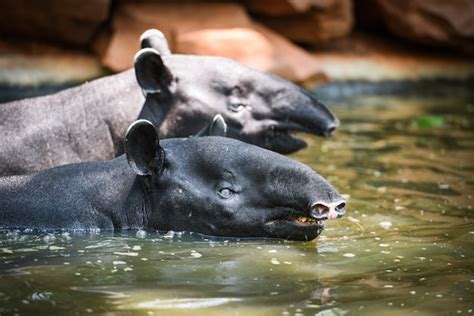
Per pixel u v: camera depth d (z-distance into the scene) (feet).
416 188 65.21
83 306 39.29
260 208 49.21
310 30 115.85
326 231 52.95
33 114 60.90
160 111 60.34
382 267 45.93
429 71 122.42
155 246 48.55
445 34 124.06
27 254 47.01
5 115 60.70
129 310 38.86
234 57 103.35
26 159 58.54
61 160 59.26
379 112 101.65
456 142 84.43
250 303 39.99
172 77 60.18
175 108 60.08
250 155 49.83
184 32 105.29
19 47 106.42
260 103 61.05
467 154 78.64
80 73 104.27
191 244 48.96
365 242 50.65
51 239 49.80
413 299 40.91
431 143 83.82
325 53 120.67
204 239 49.90
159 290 41.55
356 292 41.78
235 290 41.70
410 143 83.71
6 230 51.39
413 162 75.00
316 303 40.14
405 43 128.26
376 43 127.03
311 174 48.21
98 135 60.54
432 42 125.08
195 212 50.19
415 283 43.32
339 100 110.11
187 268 44.91
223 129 53.67
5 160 58.13
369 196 62.49
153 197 51.11
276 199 48.55
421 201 61.16
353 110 102.68
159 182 50.83
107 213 51.72
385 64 120.98
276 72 104.06
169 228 51.01
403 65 122.01
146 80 59.67
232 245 48.88
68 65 104.68
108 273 44.01
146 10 108.06
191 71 61.11
